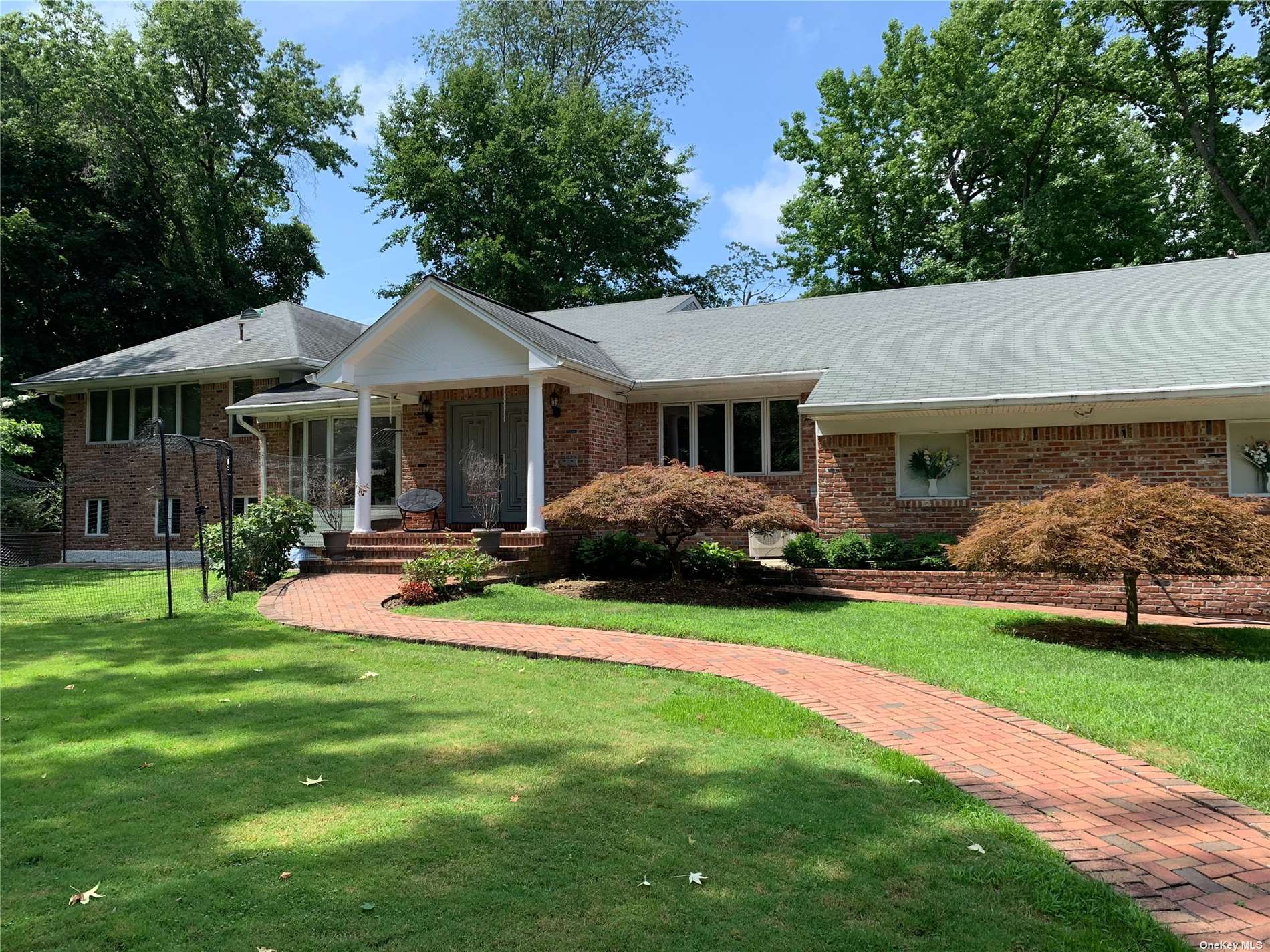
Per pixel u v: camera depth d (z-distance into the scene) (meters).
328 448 20.02
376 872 3.82
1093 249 29.56
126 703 6.97
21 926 3.42
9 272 29.91
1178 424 12.52
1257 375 11.62
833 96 33.81
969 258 31.28
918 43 31.69
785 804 4.62
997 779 5.04
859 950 3.20
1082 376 12.69
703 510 11.91
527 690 7.27
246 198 38.09
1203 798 4.76
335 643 9.44
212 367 21.50
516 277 33.16
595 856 3.99
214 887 3.71
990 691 6.99
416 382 15.96
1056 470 13.20
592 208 34.19
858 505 14.49
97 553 23.19
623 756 5.47
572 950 3.19
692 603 11.99
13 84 30.92
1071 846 4.13
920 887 3.70
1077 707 6.51
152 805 4.70
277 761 5.44
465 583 12.53
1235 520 8.88
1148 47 28.28
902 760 5.30
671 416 17.20
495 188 34.00
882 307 18.62
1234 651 8.94
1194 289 15.69
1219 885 3.73
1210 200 31.12
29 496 22.78
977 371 13.70
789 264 36.25
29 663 8.72
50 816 4.58
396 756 5.49
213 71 35.88
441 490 17.77
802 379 15.29
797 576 13.63
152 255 34.69
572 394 16.30
